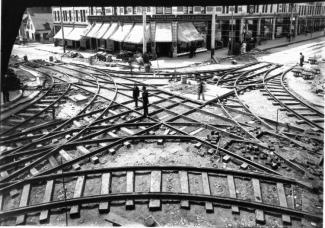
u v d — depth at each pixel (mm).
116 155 12703
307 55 38469
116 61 35625
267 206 8961
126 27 39719
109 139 13789
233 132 14820
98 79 27219
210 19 40062
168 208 9266
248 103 19656
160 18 37031
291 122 16266
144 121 16609
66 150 13258
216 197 9320
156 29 37031
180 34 37344
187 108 18906
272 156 12219
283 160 11906
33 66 34656
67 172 10867
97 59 37031
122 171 11148
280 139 13992
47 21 70000
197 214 9016
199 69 30562
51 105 19172
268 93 21750
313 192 9906
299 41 55125
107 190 10023
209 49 43500
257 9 48781
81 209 9258
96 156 12422
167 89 23141
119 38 39250
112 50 43031
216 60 34844
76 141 13688
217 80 25719
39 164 12039
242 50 40281
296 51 42594
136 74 28953
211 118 17062
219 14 41781
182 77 24766
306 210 9070
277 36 61094
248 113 17344
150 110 18375
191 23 39281
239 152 12750
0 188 10328
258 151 12703
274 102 19656
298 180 10305
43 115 17719
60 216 9023
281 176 10547
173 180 10695
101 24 44375
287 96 20891
